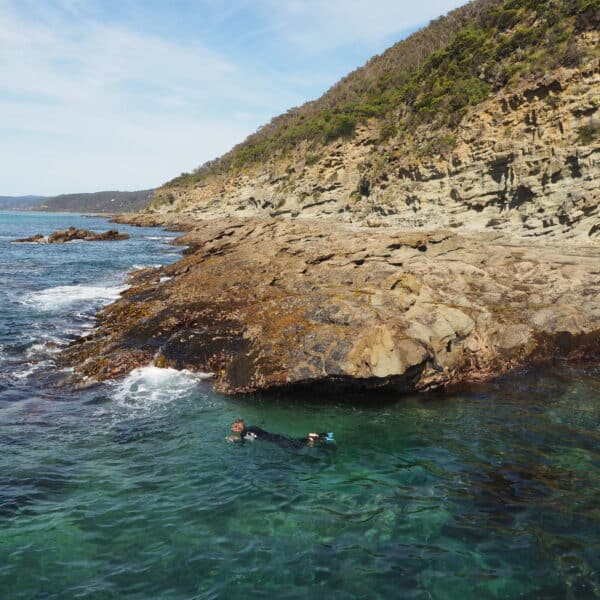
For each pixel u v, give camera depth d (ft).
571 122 108.27
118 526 20.43
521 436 29.40
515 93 126.00
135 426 30.63
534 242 92.79
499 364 40.57
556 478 24.52
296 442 28.58
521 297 51.01
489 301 50.19
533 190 108.58
